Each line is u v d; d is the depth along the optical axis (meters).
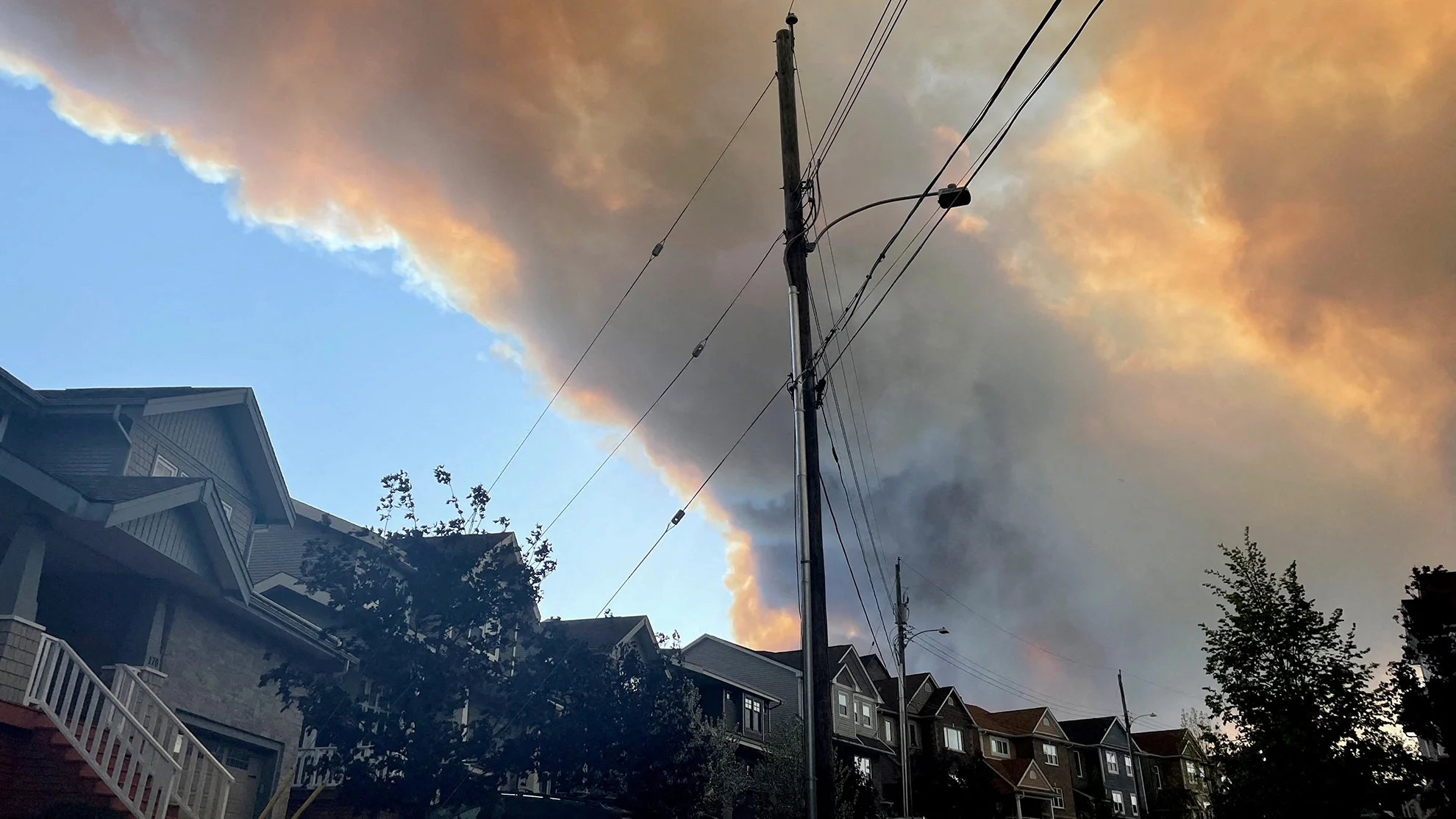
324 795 19.95
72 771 12.37
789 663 50.97
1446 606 15.48
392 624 13.23
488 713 14.34
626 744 15.23
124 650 15.42
